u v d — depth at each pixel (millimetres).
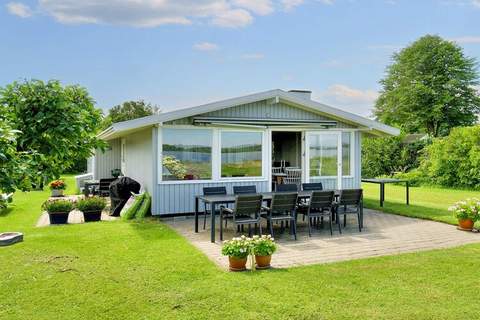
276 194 7133
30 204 12352
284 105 10672
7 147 2275
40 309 3980
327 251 6238
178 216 9531
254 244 5230
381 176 22344
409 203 12227
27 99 3375
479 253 6031
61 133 3342
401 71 36688
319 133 11172
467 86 33969
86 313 3891
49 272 5055
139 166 11500
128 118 34188
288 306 3996
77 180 16469
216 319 3734
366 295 4277
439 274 4980
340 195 7777
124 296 4285
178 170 9500
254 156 10320
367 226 8445
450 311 3873
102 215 10164
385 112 37719
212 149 9828
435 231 7859
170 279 4809
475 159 17047
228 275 4949
